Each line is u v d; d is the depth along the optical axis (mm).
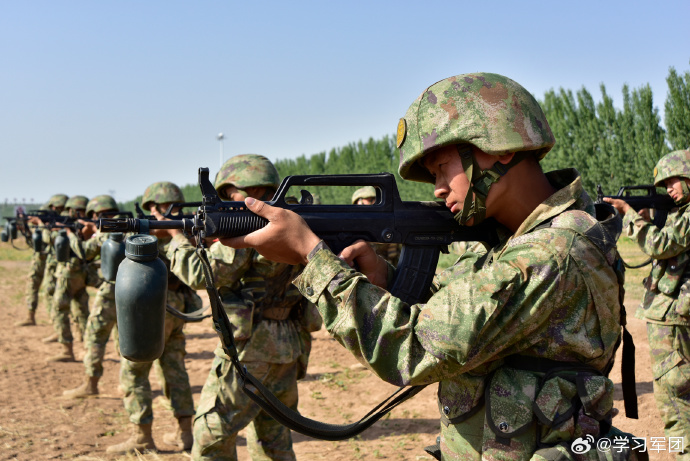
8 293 14703
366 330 1489
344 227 1801
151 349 1632
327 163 36656
